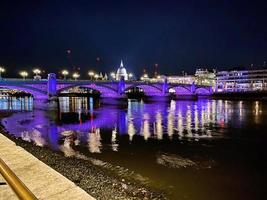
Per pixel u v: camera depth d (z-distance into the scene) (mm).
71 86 100938
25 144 26781
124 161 23953
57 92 97438
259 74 185000
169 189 17281
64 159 21719
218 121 56156
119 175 19578
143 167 22172
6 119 54594
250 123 53312
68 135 37750
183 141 34406
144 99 150500
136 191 15969
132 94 162000
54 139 34594
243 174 21094
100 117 61844
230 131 43094
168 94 148500
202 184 18531
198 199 15938
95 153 26953
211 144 32688
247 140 35562
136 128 45312
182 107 96625
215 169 22234
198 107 97375
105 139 35094
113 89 116188
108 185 15750
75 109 83750
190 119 59375
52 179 7117
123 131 41906
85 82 104625
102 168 21266
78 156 25375
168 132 41438
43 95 93750
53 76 94062
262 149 30141
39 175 7410
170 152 28016
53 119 56375
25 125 47094
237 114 71812
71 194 6309
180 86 159625
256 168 22750
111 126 47344
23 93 147750
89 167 20484
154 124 50625
